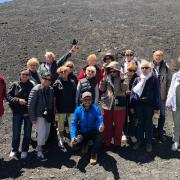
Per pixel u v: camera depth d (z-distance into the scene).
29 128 4.60
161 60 4.95
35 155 4.70
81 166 4.45
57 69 4.82
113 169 4.38
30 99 4.46
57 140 5.00
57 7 11.18
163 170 4.36
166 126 5.45
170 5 11.23
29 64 4.75
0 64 7.41
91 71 4.63
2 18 10.16
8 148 4.89
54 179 4.21
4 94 4.65
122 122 4.71
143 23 9.23
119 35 8.52
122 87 4.63
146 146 4.76
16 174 4.32
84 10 10.57
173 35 8.53
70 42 8.27
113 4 11.48
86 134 4.51
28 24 9.43
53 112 4.61
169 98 4.79
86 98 4.39
